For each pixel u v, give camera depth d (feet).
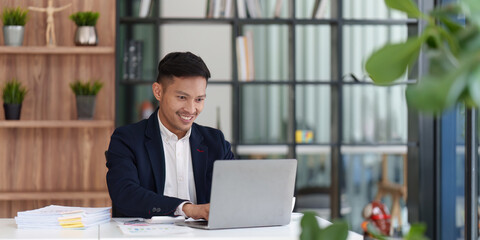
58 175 13.06
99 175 13.14
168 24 14.19
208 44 15.97
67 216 6.91
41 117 12.96
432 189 14.34
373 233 1.68
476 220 11.86
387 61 1.18
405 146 14.85
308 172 15.67
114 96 13.02
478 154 11.82
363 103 15.52
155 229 6.63
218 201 6.69
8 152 12.96
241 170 6.68
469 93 1.01
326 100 15.97
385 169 15.47
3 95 12.48
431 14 1.25
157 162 7.86
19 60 12.91
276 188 6.98
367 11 15.65
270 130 15.92
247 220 6.94
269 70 16.06
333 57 14.83
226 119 15.74
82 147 13.11
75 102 13.03
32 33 12.90
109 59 13.09
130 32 15.07
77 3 13.02
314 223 1.37
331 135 14.96
